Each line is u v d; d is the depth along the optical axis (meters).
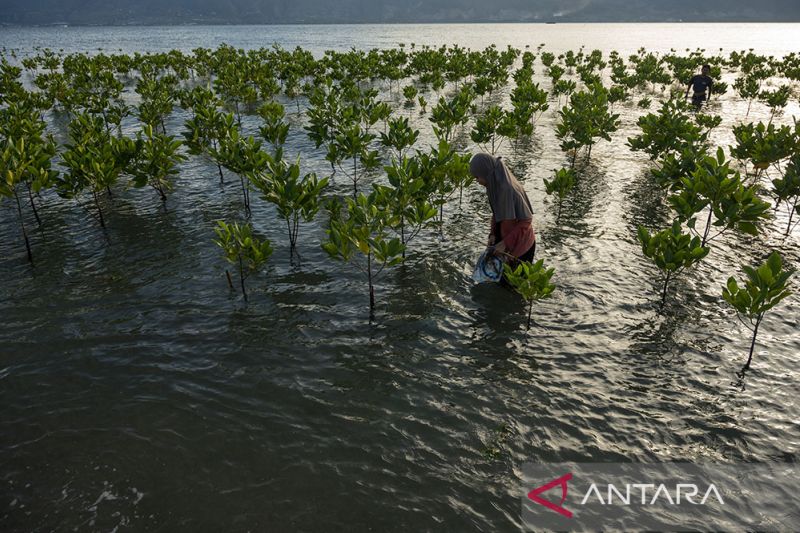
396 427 4.22
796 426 4.16
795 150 9.17
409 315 5.99
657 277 6.80
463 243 8.02
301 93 24.25
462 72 26.42
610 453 3.92
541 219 8.97
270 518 3.37
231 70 24.91
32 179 8.05
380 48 58.56
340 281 6.80
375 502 3.49
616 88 20.12
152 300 6.28
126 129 17.16
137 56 32.97
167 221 8.89
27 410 4.44
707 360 5.06
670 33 136.38
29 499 3.54
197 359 5.17
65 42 82.44
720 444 3.99
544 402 4.51
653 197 10.10
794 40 89.75
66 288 6.55
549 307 6.12
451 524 3.31
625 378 4.82
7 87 20.72
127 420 4.32
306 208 7.37
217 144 13.86
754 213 6.40
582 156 13.44
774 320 5.72
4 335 5.54
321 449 3.99
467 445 4.02
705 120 14.74
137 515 3.40
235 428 4.22
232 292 6.49
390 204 6.83
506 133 12.68
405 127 10.55
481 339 5.50
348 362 5.12
